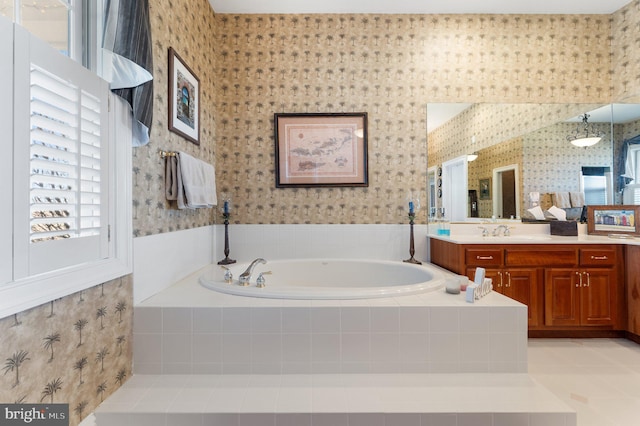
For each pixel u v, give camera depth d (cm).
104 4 147
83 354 132
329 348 168
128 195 162
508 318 169
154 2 186
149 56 152
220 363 169
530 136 300
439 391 152
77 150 126
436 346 169
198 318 169
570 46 297
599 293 248
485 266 248
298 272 285
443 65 297
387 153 299
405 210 300
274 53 297
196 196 217
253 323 168
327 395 149
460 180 300
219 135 298
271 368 168
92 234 138
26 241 105
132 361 168
